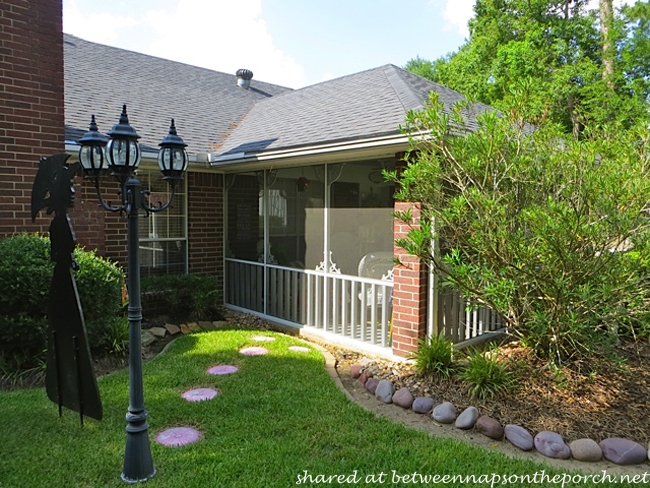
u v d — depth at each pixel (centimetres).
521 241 404
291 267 729
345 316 646
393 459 331
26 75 554
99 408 347
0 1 534
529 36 1802
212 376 494
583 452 339
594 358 480
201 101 992
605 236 391
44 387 464
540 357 490
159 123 809
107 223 697
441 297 571
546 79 1678
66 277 358
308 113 786
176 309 767
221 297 847
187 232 800
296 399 435
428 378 466
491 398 416
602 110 1512
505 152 435
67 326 361
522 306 450
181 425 383
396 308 570
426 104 496
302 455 334
